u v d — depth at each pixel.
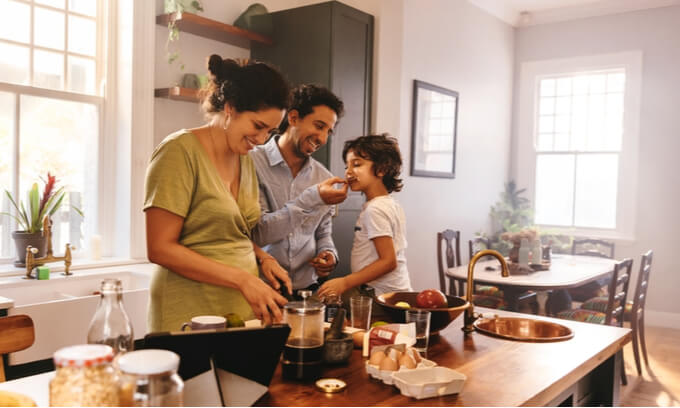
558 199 6.64
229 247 1.56
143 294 2.66
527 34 6.75
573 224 6.54
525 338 1.71
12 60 2.93
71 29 3.14
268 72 1.49
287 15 3.62
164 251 1.43
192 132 1.54
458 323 1.94
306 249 2.04
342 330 1.42
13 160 2.93
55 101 3.08
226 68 1.50
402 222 2.09
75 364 0.74
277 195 2.05
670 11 5.86
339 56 3.51
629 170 6.10
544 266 4.48
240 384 1.12
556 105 6.66
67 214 3.14
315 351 1.27
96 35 3.23
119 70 3.24
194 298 1.51
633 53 6.04
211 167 1.53
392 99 3.99
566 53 6.50
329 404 1.13
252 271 1.63
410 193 5.18
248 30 3.55
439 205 5.60
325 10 3.47
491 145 6.47
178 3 3.21
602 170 6.37
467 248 6.11
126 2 3.18
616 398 1.82
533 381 1.33
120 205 3.28
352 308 1.58
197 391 1.03
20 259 2.85
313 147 2.00
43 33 3.04
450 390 1.21
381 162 2.06
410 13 5.04
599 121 6.38
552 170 6.68
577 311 4.29
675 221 5.87
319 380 1.25
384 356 1.29
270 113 1.49
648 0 5.92
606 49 6.23
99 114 3.24
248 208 1.70
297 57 3.59
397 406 1.14
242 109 1.47
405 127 5.05
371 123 3.86
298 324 1.27
